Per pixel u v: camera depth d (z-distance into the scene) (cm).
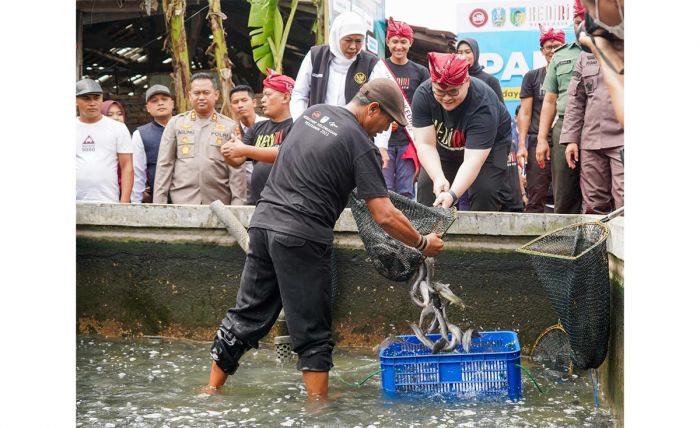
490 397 473
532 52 1070
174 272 652
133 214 654
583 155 646
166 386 507
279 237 471
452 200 568
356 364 566
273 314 499
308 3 1123
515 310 595
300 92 712
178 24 1016
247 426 426
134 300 661
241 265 640
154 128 771
